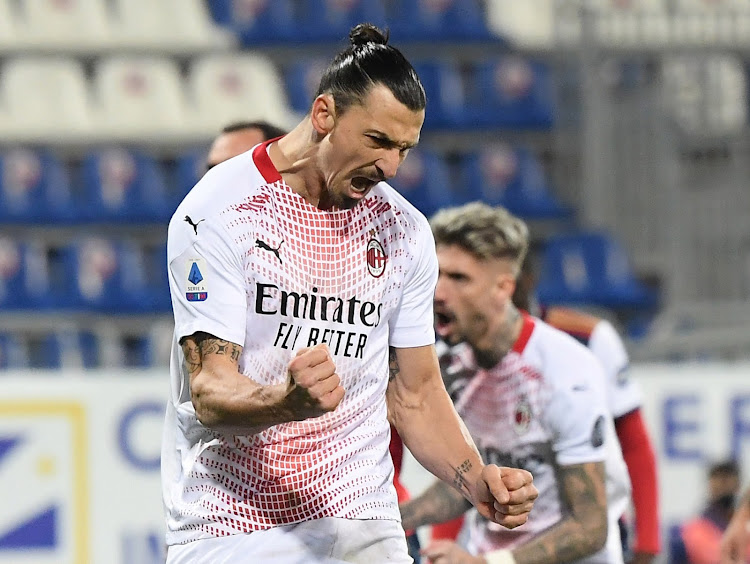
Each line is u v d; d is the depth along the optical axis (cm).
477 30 4062
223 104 3822
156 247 3581
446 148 3875
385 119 841
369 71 841
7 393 1948
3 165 3591
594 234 3609
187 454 930
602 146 3659
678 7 3884
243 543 905
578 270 3572
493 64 3991
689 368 2139
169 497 941
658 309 3597
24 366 3077
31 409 1953
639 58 3691
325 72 870
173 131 3769
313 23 4019
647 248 3644
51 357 3105
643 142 3672
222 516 907
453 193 3794
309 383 780
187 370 890
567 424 1295
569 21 3906
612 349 1571
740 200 3628
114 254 3453
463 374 1338
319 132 866
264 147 907
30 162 3616
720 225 3631
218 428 850
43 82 3741
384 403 961
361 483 930
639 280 3634
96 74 3850
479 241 1278
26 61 3756
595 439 1298
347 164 862
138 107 3772
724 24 3744
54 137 3666
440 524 1336
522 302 1388
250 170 897
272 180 895
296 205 897
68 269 3412
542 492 1327
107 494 1969
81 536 1959
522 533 1344
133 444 1983
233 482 909
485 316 1299
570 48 3869
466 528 1441
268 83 3869
